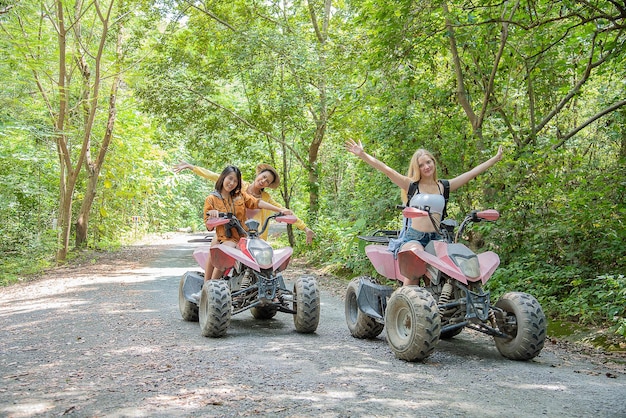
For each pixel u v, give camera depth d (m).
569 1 8.87
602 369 5.23
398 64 10.45
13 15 16.33
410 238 5.97
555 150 9.29
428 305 5.20
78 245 21.80
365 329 6.38
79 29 18.48
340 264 13.66
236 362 5.18
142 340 6.27
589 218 7.92
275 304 6.67
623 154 9.95
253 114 18.41
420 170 5.93
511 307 5.43
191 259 18.95
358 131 15.80
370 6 10.33
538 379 4.73
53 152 21.62
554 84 10.59
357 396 4.15
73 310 8.80
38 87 17.75
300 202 23.67
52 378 4.72
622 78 10.89
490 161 6.30
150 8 18.14
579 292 7.58
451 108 10.89
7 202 18.67
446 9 9.48
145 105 18.16
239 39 16.70
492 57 10.79
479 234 9.73
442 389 4.38
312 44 17.28
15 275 15.59
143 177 29.53
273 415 3.71
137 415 3.73
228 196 7.25
